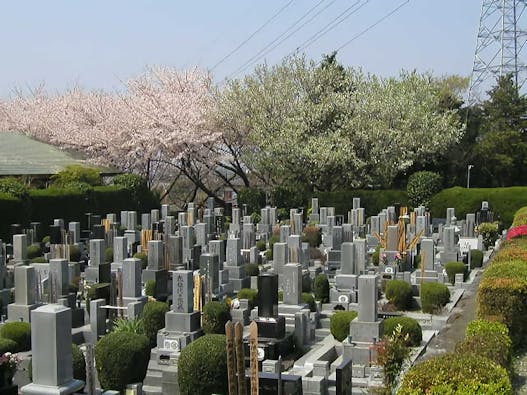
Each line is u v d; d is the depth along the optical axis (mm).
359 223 34844
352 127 43406
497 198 40438
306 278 21625
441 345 15297
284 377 10438
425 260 23375
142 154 47094
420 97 47781
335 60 49031
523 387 11328
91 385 9562
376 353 13016
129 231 29984
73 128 48031
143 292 20188
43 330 9609
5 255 24266
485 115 52594
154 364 14789
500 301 13586
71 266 23188
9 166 39188
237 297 19484
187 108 46469
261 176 46969
